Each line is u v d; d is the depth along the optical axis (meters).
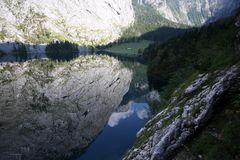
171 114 25.11
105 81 125.62
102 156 41.69
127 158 25.47
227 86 19.83
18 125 61.66
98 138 51.84
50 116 71.25
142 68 171.50
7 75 126.75
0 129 57.84
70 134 59.69
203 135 19.09
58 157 45.75
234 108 18.58
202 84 24.52
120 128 55.78
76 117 73.06
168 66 112.62
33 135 56.91
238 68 20.16
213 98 19.91
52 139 55.78
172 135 21.22
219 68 24.36
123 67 174.88
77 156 44.06
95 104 86.19
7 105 77.19
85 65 178.25
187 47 110.44
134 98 91.62
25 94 92.38
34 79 120.50
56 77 127.56
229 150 16.67
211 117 19.59
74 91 102.00
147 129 29.64
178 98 27.83
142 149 24.42
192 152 18.89
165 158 20.50
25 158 44.62
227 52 26.22
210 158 17.30
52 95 93.69
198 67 31.72
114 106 82.06
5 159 43.19
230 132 17.34
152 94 92.81
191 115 20.75
